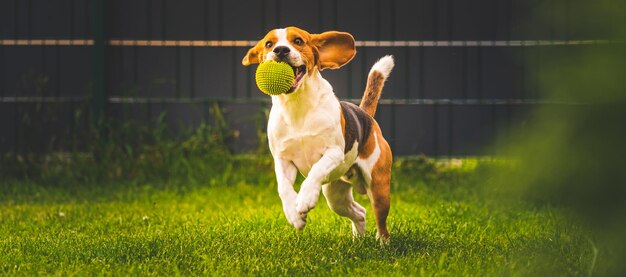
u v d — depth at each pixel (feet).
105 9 31.09
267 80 14.17
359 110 16.52
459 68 31.14
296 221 14.84
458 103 31.14
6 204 25.22
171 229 19.74
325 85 15.44
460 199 25.31
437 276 13.69
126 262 15.31
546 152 6.82
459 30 31.12
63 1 31.07
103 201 25.81
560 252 14.11
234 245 16.66
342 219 20.22
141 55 31.40
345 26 31.27
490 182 8.12
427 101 31.19
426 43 31.24
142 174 29.32
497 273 13.24
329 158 15.03
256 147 31.04
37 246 16.96
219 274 14.07
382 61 18.07
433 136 31.24
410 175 29.37
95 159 30.09
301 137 15.16
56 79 31.19
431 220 20.54
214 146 30.12
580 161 6.66
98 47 30.71
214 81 31.50
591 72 6.47
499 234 18.47
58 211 23.54
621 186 6.52
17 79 31.14
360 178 16.69
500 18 30.96
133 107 31.35
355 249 15.96
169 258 15.34
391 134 31.32
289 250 16.07
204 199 25.67
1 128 31.01
